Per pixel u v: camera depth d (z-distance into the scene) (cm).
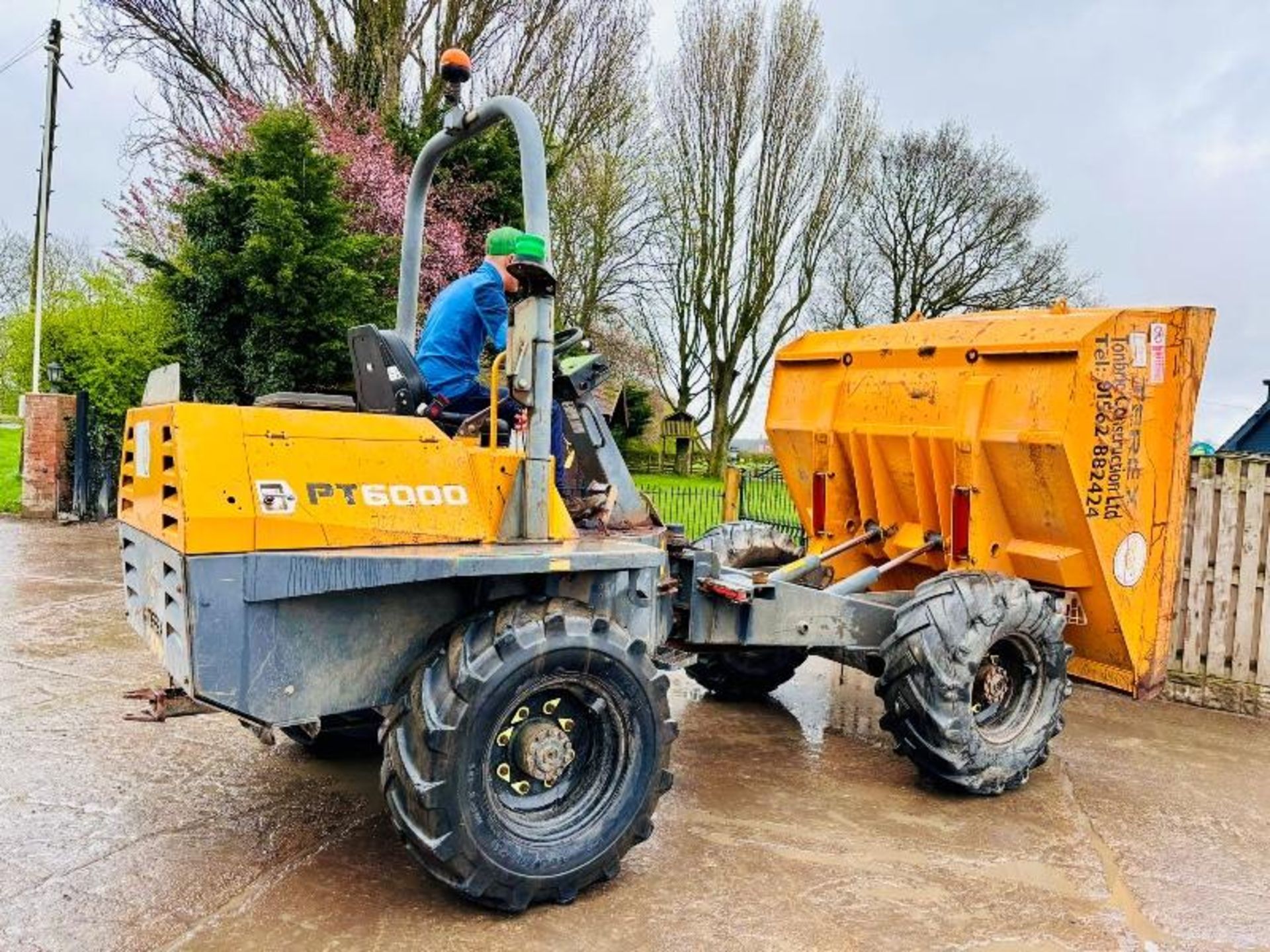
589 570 312
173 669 295
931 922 316
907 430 485
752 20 2875
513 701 302
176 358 1205
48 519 1228
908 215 3180
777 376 573
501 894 302
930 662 405
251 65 1662
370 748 454
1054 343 424
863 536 518
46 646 615
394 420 315
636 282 2497
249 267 1080
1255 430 1286
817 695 585
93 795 391
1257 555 587
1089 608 457
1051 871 358
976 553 459
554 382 390
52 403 1227
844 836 381
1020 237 3142
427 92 1808
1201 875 359
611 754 331
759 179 2938
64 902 306
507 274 377
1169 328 444
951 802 421
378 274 1243
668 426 3269
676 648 477
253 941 288
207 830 363
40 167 1814
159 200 1415
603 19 1958
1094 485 427
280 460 290
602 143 2284
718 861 354
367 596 309
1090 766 482
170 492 296
